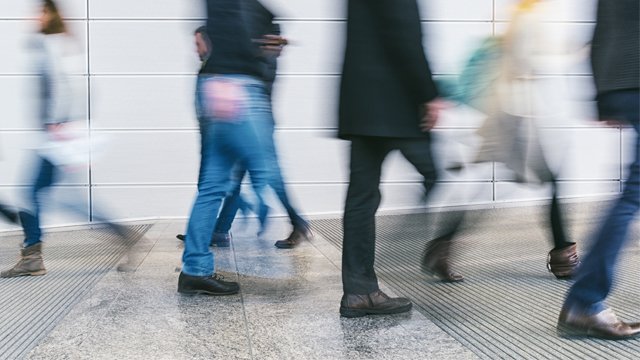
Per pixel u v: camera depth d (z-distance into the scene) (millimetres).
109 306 3584
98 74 7867
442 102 3002
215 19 3572
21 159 7699
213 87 3564
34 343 2982
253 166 4285
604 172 8250
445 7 8117
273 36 3713
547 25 4012
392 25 2893
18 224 4613
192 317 3336
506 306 3516
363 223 3264
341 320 3246
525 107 4055
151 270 4609
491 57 4027
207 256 3822
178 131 7977
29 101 7703
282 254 5230
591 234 2889
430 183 3764
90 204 7516
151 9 7898
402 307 3344
